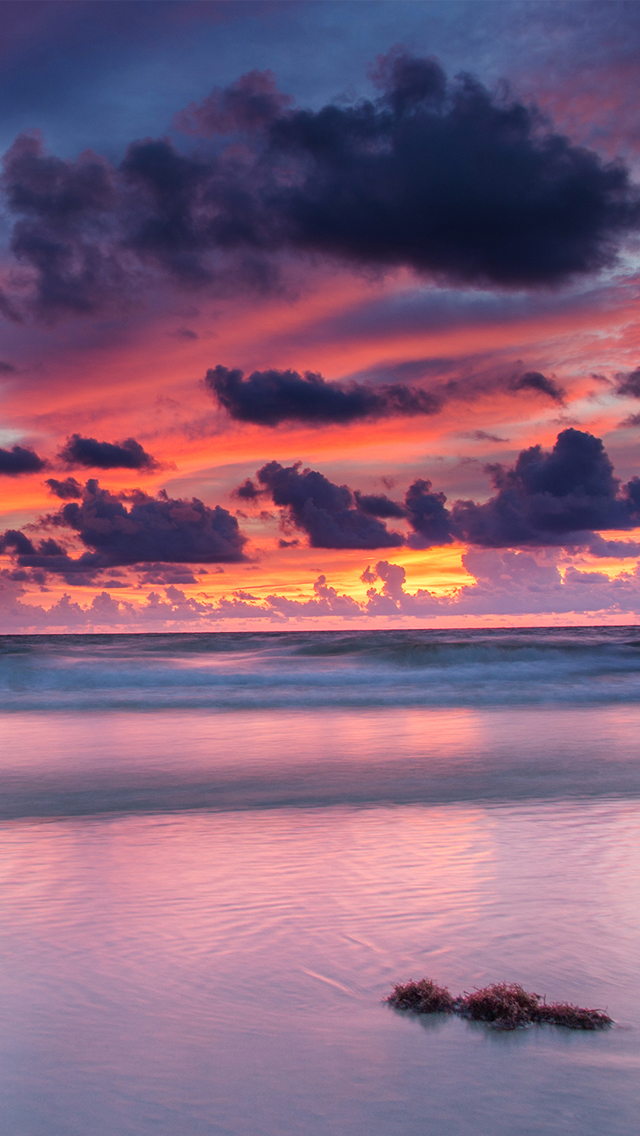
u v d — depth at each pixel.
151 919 6.31
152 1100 3.78
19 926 6.16
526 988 5.03
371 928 6.09
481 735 17.55
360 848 8.52
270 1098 3.79
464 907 6.57
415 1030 4.51
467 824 9.62
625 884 7.19
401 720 20.67
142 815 10.23
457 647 37.75
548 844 8.64
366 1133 3.49
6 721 21.11
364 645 43.06
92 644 47.94
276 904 6.66
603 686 28.83
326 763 14.09
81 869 7.75
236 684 30.78
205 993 4.98
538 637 61.72
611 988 5.04
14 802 11.01
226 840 8.91
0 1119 3.61
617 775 12.78
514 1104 3.74
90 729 19.27
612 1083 3.94
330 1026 4.55
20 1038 4.41
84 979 5.18
